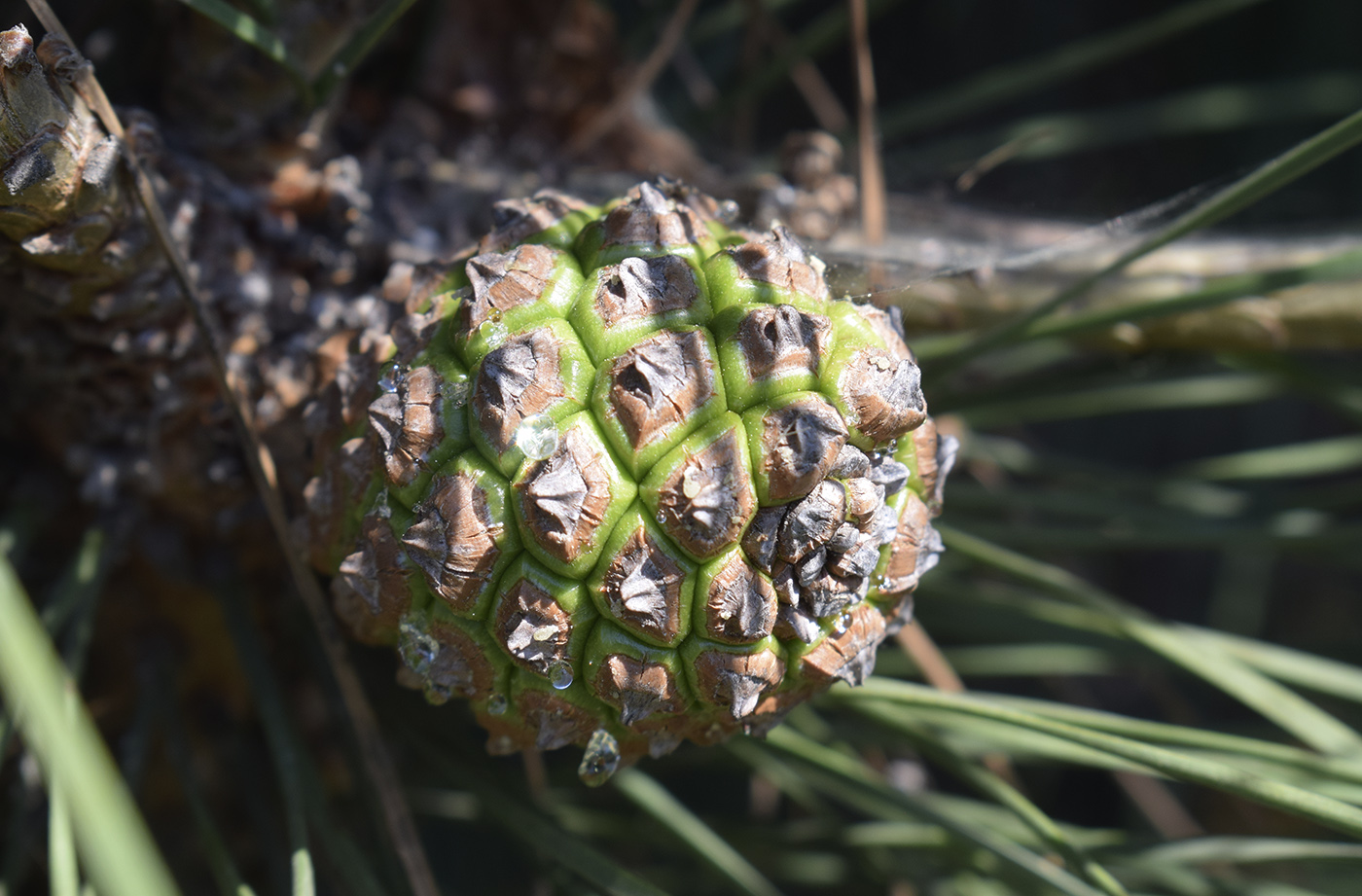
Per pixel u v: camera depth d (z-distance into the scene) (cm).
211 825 28
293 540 28
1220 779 27
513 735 27
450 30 37
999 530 35
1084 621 31
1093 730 29
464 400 26
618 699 26
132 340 29
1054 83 66
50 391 29
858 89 31
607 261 27
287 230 30
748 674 26
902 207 42
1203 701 67
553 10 38
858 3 31
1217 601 66
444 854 53
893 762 41
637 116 43
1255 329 32
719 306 26
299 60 30
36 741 24
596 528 26
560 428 26
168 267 28
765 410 26
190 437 29
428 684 27
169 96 30
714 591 26
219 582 30
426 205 32
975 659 37
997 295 33
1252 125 62
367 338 27
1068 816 65
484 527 26
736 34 52
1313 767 28
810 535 26
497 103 38
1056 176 62
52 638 28
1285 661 31
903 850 33
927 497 27
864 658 27
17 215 27
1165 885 32
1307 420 69
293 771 28
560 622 26
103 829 23
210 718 31
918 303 32
